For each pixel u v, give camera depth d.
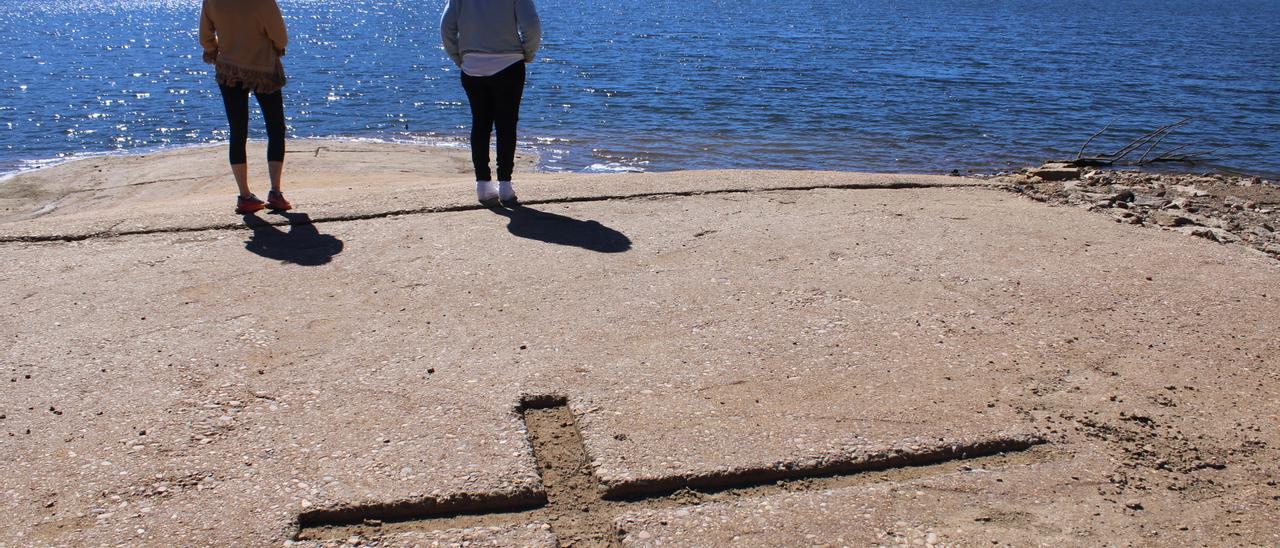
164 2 89.12
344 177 12.00
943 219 6.44
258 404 3.62
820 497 3.11
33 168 14.52
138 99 22.55
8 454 3.25
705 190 7.00
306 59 33.31
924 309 4.68
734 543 2.88
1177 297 4.90
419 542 2.85
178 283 4.91
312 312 4.54
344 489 3.07
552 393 3.73
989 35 48.91
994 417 3.60
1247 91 26.33
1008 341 4.31
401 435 3.40
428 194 6.81
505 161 6.57
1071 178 9.25
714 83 26.33
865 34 48.47
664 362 4.02
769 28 52.56
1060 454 3.38
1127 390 3.86
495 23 6.25
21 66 29.97
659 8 75.31
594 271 5.16
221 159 13.18
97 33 46.44
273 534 2.86
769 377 3.90
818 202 6.79
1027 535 2.93
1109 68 32.31
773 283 5.01
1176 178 11.52
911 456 3.33
